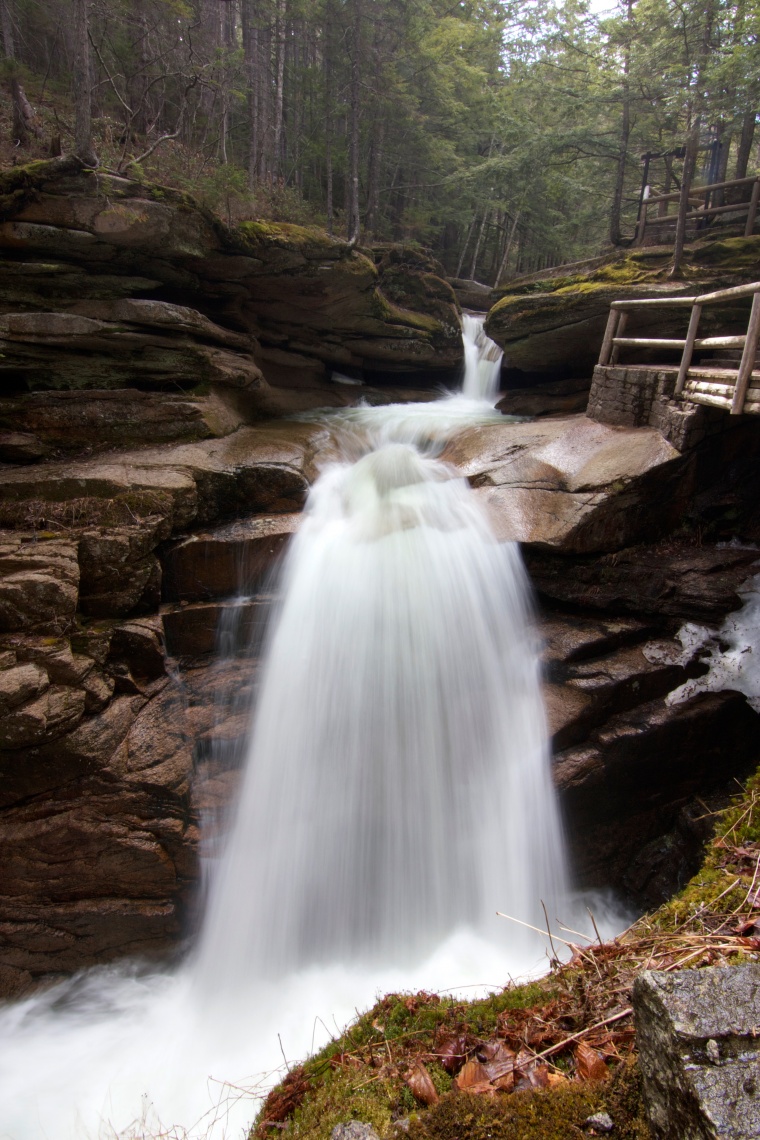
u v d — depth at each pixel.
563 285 11.78
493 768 6.51
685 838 6.51
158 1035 5.28
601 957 2.89
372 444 9.86
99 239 8.00
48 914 5.48
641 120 13.63
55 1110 4.63
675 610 6.91
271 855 6.09
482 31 19.11
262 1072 4.76
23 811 5.43
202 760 6.19
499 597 7.04
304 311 10.96
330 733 6.48
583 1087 2.17
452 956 5.88
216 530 7.20
